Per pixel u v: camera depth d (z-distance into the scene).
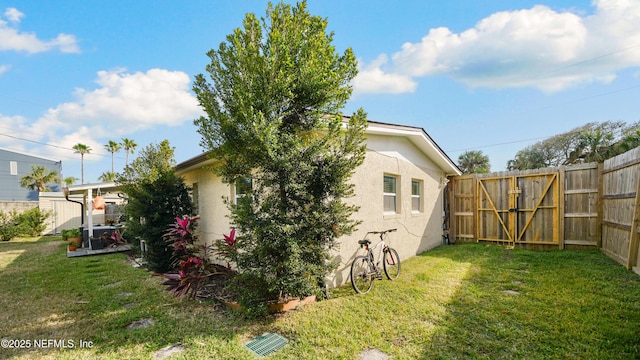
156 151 7.88
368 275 5.03
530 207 8.28
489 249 8.20
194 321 3.94
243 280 4.14
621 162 5.91
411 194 7.82
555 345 3.03
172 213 7.65
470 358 2.88
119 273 6.95
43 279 6.41
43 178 26.75
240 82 3.81
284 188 4.02
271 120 3.84
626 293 4.26
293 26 3.96
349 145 4.18
